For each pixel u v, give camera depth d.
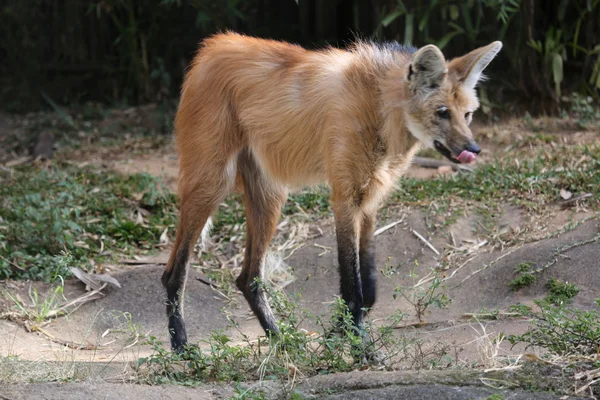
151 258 7.70
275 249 7.71
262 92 5.87
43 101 13.15
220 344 5.26
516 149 9.53
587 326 4.87
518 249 6.95
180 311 5.83
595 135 9.69
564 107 10.98
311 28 12.88
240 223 8.21
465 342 5.58
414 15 10.84
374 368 5.02
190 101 6.04
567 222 7.21
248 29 12.88
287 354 5.01
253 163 6.18
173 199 8.64
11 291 6.77
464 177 8.44
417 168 9.30
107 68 13.26
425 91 5.31
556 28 11.38
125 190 8.80
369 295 5.76
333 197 5.64
